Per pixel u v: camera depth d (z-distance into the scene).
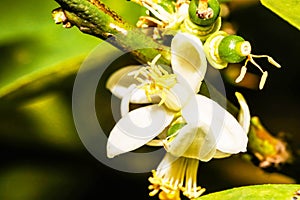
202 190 0.25
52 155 0.29
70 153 0.29
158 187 0.25
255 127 0.27
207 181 0.29
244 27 0.29
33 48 0.27
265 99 0.29
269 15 0.29
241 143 0.24
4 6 0.28
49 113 0.29
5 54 0.27
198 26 0.24
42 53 0.27
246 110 0.25
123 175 0.29
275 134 0.28
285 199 0.24
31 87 0.27
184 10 0.25
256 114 0.29
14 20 0.28
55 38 0.28
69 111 0.29
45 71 0.27
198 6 0.24
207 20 0.24
